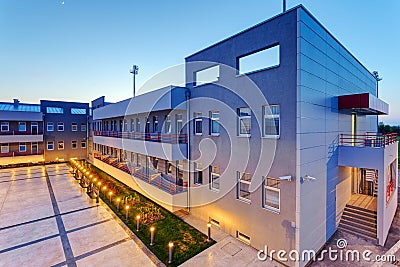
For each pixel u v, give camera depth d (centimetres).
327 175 894
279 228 769
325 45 872
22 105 3086
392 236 962
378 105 1043
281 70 758
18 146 2647
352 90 1180
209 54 1048
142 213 1164
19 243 886
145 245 869
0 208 1265
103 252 823
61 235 950
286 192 749
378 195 888
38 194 1531
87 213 1191
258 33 823
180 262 764
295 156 721
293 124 726
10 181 1902
